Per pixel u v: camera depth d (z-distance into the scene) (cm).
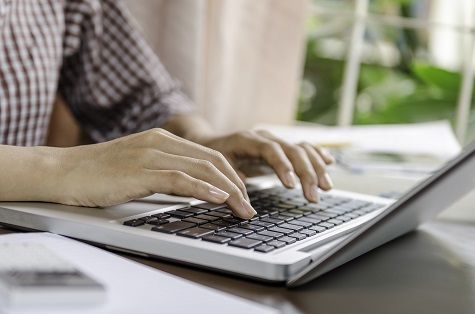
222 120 166
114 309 41
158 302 43
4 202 68
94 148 72
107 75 133
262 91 167
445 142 137
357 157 123
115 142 73
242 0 164
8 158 69
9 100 116
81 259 51
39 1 120
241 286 52
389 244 70
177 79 157
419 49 250
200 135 115
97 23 130
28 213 64
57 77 125
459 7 246
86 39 131
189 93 158
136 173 67
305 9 164
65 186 68
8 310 38
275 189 88
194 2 157
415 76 248
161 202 73
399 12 251
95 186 67
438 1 248
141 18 158
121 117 136
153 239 57
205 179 68
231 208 67
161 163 68
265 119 167
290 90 167
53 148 73
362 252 60
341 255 53
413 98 239
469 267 63
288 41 165
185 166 68
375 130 144
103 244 60
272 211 73
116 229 59
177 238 57
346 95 193
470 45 183
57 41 123
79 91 135
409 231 75
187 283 47
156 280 47
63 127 153
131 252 58
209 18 162
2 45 114
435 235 77
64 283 40
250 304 44
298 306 48
